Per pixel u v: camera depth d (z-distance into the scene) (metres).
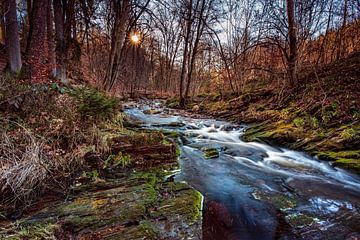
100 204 3.44
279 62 13.98
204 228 3.15
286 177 5.11
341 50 12.96
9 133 4.35
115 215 3.18
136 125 8.19
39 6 8.61
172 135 7.48
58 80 8.73
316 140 6.48
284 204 3.96
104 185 4.06
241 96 13.02
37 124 4.89
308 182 4.86
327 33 12.20
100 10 15.12
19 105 5.17
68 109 5.48
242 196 4.21
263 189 4.52
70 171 4.30
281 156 6.43
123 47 14.31
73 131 4.95
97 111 6.13
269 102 11.09
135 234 2.87
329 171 5.34
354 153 5.40
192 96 18.02
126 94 20.77
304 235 3.19
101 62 18.77
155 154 5.29
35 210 3.28
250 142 7.61
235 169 5.46
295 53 10.56
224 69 18.42
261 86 14.94
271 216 3.63
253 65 16.16
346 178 4.95
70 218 3.09
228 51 19.78
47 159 4.09
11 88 5.47
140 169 4.83
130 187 4.01
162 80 33.34
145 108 14.02
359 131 5.91
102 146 4.96
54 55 9.64
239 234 3.22
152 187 4.02
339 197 4.23
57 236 2.76
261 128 8.53
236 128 9.39
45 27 8.80
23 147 4.09
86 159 4.66
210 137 8.06
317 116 7.55
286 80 11.48
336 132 6.38
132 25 13.79
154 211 3.33
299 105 8.95
